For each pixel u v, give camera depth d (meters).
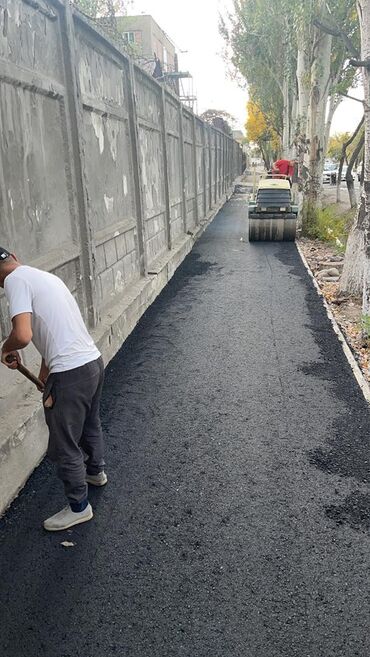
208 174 20.09
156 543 3.12
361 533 3.18
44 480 3.73
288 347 6.29
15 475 3.54
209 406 4.82
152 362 5.87
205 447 4.14
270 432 4.35
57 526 3.21
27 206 4.09
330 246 13.58
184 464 3.92
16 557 3.01
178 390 5.16
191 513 3.38
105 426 4.48
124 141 7.15
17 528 3.25
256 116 45.47
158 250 9.80
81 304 5.41
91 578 2.86
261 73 27.22
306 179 14.96
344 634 2.51
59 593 2.76
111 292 6.55
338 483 3.67
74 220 5.12
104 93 6.21
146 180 8.60
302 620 2.58
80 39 5.32
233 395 5.04
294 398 4.96
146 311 7.86
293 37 15.98
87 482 3.65
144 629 2.54
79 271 5.32
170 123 11.12
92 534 3.20
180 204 12.73
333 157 48.91
